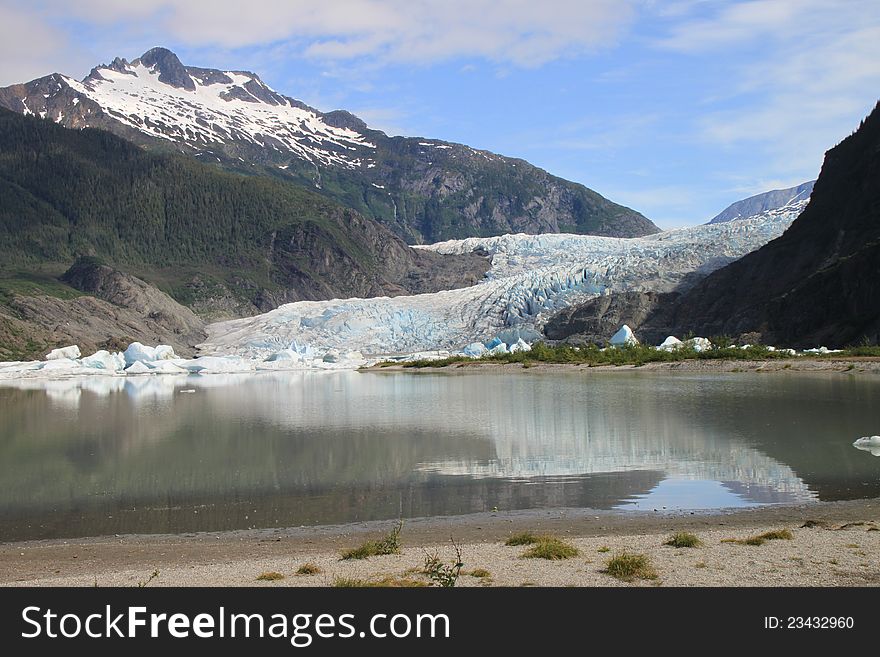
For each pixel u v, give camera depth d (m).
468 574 16.97
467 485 29.97
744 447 36.41
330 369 130.62
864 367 77.44
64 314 152.38
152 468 35.06
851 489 27.27
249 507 27.14
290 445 41.06
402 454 37.47
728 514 24.02
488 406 58.53
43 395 78.50
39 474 33.88
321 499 28.16
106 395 77.75
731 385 69.31
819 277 121.50
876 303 110.25
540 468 33.09
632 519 23.70
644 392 65.69
